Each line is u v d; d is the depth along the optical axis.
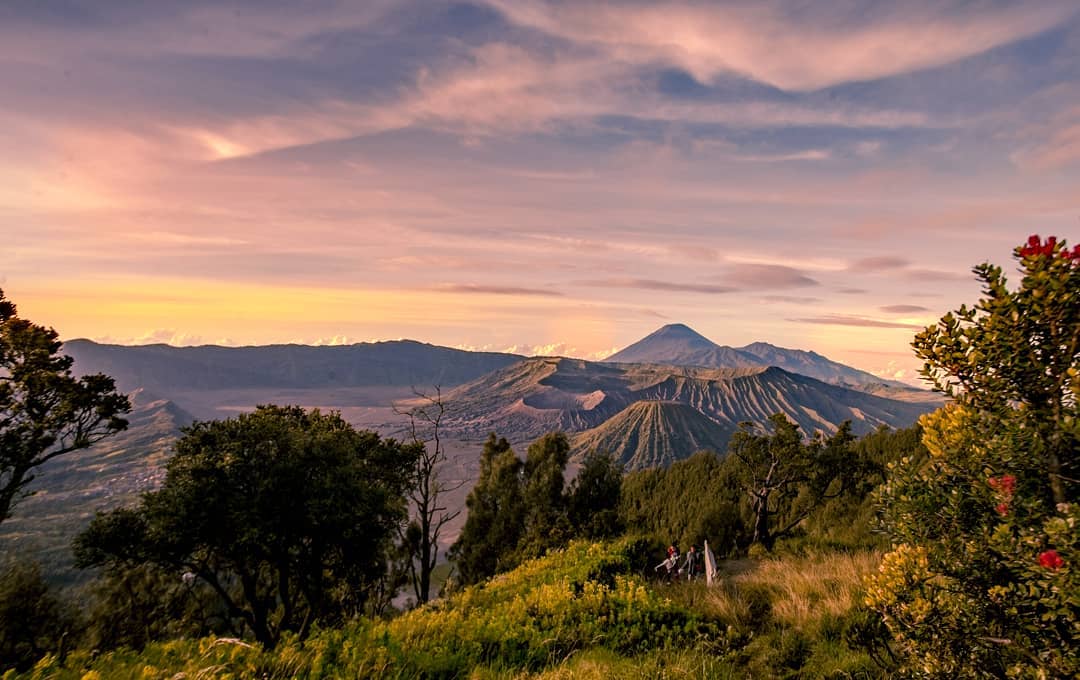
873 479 24.34
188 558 22.19
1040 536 4.05
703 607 12.03
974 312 4.92
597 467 36.16
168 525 19.05
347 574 26.12
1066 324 4.41
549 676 7.25
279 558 21.36
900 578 5.06
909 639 5.05
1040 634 4.22
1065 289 4.29
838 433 25.50
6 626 22.25
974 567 4.62
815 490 24.33
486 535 38.94
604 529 29.03
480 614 11.05
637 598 11.90
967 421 4.86
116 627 25.67
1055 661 4.00
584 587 12.99
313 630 7.70
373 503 23.27
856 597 10.02
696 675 7.52
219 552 21.42
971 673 4.59
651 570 18.47
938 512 4.93
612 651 8.98
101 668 5.78
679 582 15.85
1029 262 4.53
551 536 29.36
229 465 20.12
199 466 19.97
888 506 5.36
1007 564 4.24
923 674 4.94
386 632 8.23
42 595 24.11
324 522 20.86
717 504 24.42
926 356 5.23
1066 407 4.42
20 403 19.25
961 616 4.72
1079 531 3.72
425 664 7.27
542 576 15.70
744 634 10.20
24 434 19.34
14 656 21.94
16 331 19.75
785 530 24.34
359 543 23.52
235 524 19.44
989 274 4.86
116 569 23.27
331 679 6.28
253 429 21.64
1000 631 4.54
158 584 27.28
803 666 8.18
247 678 5.98
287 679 6.23
